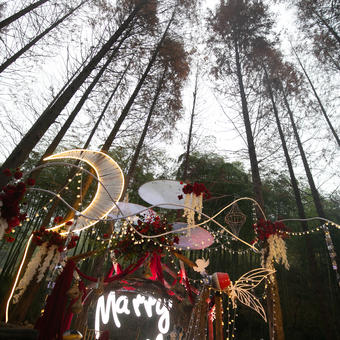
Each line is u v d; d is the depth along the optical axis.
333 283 10.29
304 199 13.15
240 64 12.18
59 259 4.41
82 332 5.21
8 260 10.13
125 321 7.89
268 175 12.44
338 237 10.83
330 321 7.85
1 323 4.66
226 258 12.05
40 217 10.72
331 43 10.71
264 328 10.16
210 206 12.09
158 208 11.59
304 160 11.14
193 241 7.07
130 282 5.95
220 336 5.20
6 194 3.40
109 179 4.84
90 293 5.45
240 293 6.04
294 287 11.35
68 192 10.13
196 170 12.98
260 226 6.21
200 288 5.91
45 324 3.62
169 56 12.21
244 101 10.77
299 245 12.14
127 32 9.93
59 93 8.37
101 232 10.38
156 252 6.16
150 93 11.59
